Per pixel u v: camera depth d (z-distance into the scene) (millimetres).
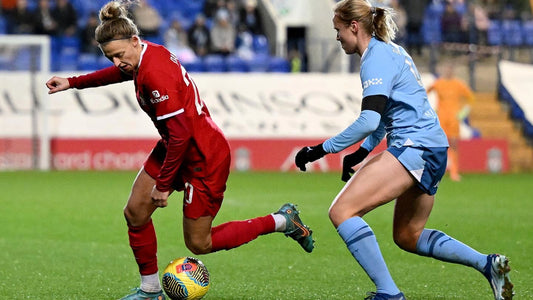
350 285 13594
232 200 27516
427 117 10617
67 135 42688
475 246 18344
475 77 48781
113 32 10336
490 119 45188
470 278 14281
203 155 11023
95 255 16906
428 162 10500
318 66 49344
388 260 16359
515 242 18859
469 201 27844
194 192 11188
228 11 49781
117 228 21172
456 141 38344
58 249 17750
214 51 47844
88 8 52250
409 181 10531
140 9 47781
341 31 10750
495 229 20938
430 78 44562
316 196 28953
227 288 13336
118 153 42562
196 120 10930
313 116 42719
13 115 42250
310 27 52219
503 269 10633
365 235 10445
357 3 10594
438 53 50562
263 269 15250
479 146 42719
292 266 15594
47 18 47156
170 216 23547
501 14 55375
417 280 14102
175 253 17312
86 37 46812
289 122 42656
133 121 42812
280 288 13336
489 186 33844
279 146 42531
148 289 11812
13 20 47250
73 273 14719
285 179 36938
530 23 53750
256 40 50000
